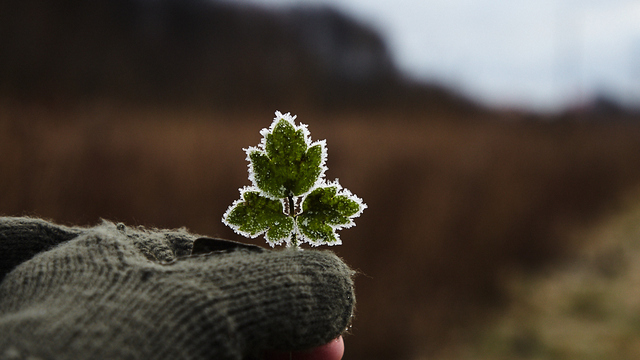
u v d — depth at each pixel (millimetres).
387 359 667
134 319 209
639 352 683
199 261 229
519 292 889
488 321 794
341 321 236
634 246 1290
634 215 1677
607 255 1171
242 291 222
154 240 249
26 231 247
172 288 218
